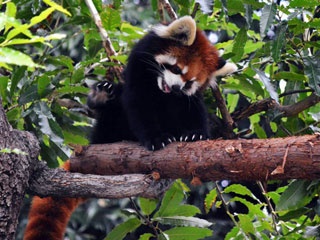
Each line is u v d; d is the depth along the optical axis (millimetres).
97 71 7492
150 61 7312
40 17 2766
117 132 7785
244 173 5090
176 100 7625
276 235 6082
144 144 6410
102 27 6984
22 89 5711
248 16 6195
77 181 5414
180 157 5500
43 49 7176
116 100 7680
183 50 7238
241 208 14500
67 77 6551
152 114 7156
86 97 7461
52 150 5512
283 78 6641
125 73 7527
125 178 5531
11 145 4766
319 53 6133
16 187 4734
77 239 14328
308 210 5559
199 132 7238
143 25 14992
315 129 6254
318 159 4648
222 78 7629
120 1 7254
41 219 6355
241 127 14961
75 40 12766
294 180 5383
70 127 6336
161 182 5852
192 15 7219
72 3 6883
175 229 6109
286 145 4836
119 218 14695
